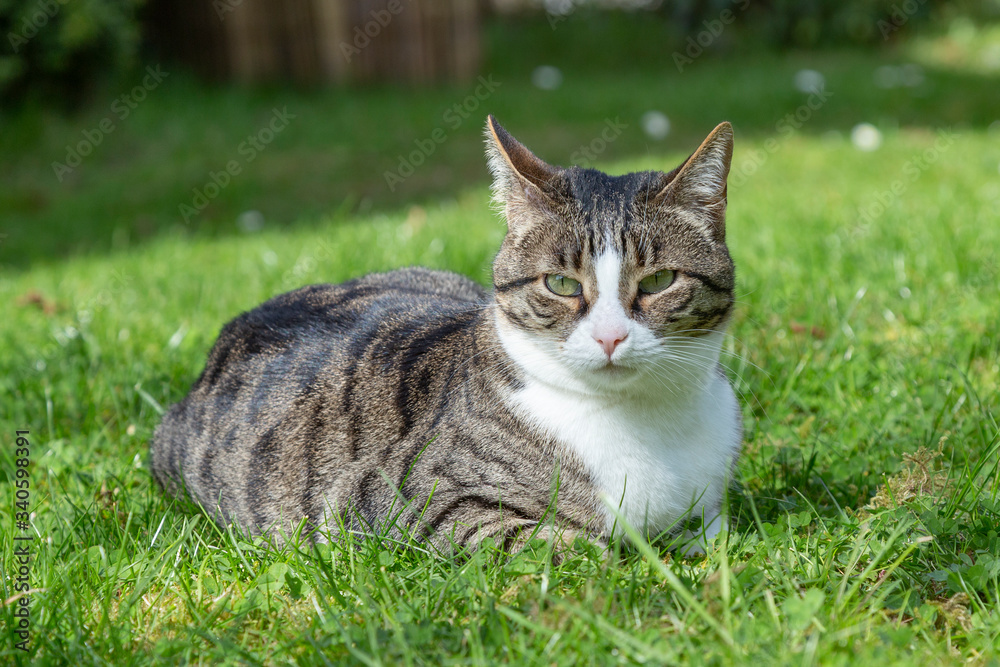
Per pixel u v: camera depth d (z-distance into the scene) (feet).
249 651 7.44
